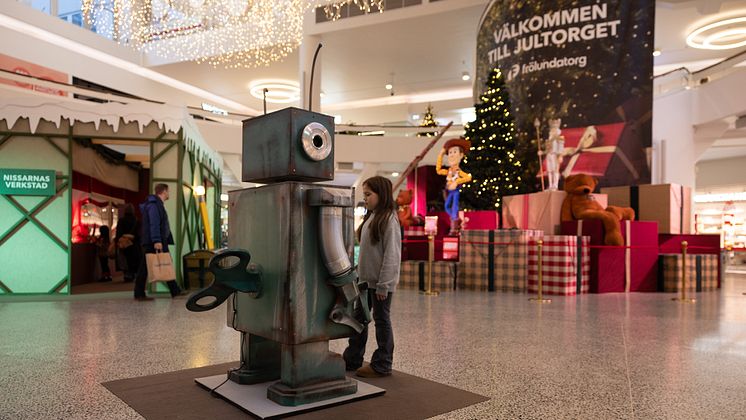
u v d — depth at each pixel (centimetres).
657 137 1474
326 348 259
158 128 768
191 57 2030
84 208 938
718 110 1345
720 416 239
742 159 2217
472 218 995
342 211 261
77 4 1875
